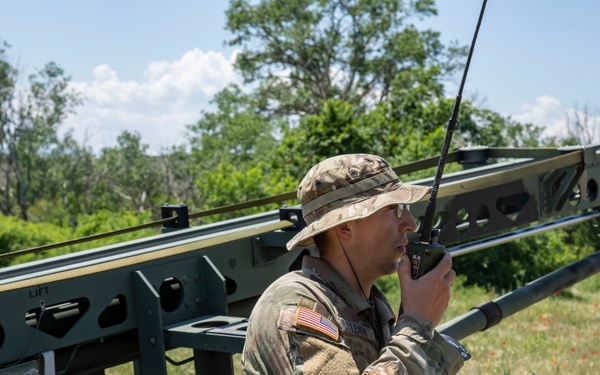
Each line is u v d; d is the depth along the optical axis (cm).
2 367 297
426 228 224
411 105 2139
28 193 5478
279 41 4881
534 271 1596
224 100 5356
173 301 371
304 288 208
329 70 4950
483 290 1421
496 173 450
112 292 333
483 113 2139
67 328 328
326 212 214
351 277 219
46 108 5203
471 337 948
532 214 525
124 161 5603
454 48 4850
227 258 378
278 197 433
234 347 324
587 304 1269
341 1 4784
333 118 1816
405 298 211
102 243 1565
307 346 197
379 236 217
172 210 425
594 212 561
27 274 324
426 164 495
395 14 4831
